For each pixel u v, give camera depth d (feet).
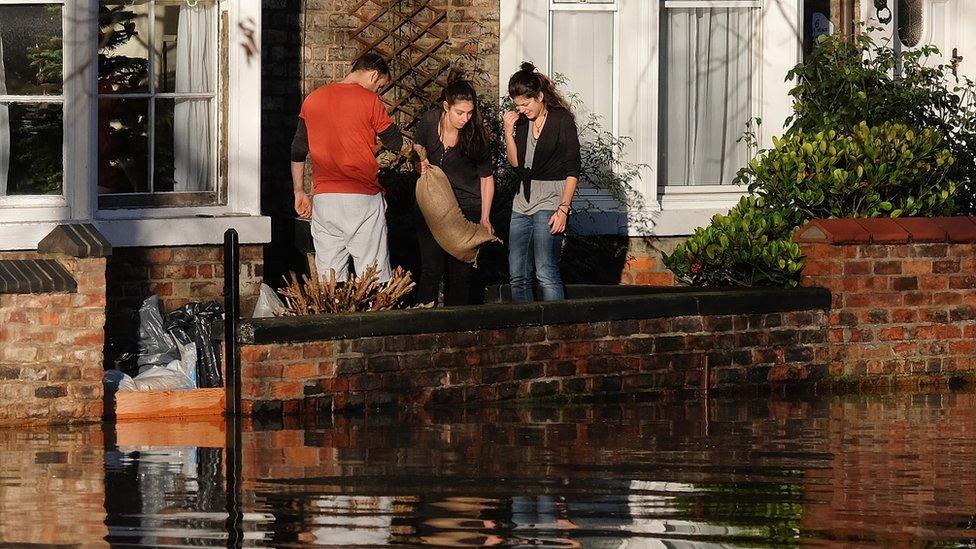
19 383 124.26
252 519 90.33
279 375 129.39
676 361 143.64
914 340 151.33
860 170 151.94
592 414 130.93
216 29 154.10
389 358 132.77
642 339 142.31
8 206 144.05
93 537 86.02
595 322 140.56
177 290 151.43
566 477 102.73
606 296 150.71
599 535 86.89
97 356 126.31
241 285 154.71
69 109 144.87
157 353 139.03
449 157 149.69
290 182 166.81
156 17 151.64
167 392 128.88
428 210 147.33
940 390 147.23
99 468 105.60
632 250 174.29
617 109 174.91
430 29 170.19
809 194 153.69
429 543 84.94
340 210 144.15
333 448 113.70
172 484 100.32
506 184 163.12
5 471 104.58
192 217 151.23
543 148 147.64
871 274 149.89
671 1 177.17
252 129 154.51
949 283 152.25
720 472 104.58
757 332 146.72
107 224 146.92
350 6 167.63
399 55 169.68
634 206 173.06
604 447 114.21
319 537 86.17
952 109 168.04
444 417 128.77
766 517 91.40
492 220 163.53
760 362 146.82
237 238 128.88
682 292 148.46
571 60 174.19
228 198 154.71
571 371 139.74
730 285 154.81
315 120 143.95
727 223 155.12
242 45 153.58
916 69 171.94
